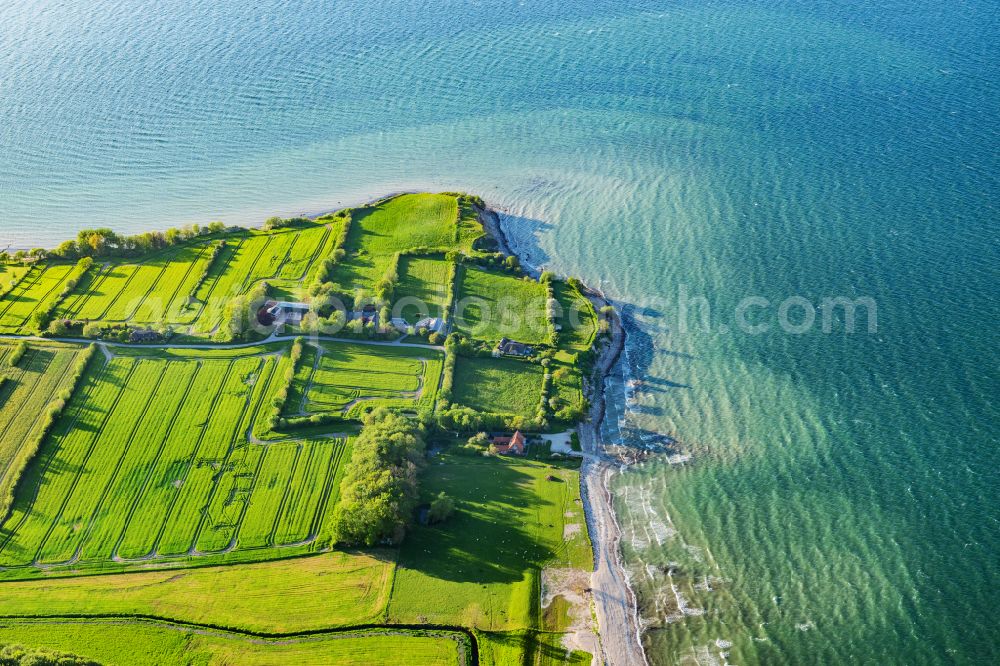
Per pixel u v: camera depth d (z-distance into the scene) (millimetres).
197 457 177125
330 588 149875
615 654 139375
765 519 160750
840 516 158500
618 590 150375
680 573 153125
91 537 160750
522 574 152875
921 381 183250
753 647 139500
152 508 166125
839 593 145625
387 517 154375
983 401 175875
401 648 139125
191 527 162125
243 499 167500
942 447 168000
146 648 140375
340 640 140750
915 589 144125
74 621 145125
